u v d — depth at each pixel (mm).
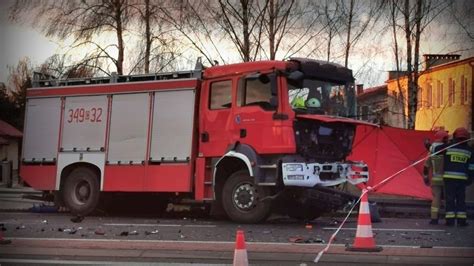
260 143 10781
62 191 13641
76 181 13453
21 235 9211
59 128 13688
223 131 11383
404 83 19406
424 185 14195
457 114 22453
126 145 12695
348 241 8461
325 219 12453
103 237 9000
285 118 10539
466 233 9586
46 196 14062
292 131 10477
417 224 11250
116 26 18688
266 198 10883
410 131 14383
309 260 7113
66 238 8789
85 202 13297
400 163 14375
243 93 11180
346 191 11641
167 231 9875
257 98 10977
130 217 13195
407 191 14266
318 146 10812
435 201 11211
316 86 11031
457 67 22328
